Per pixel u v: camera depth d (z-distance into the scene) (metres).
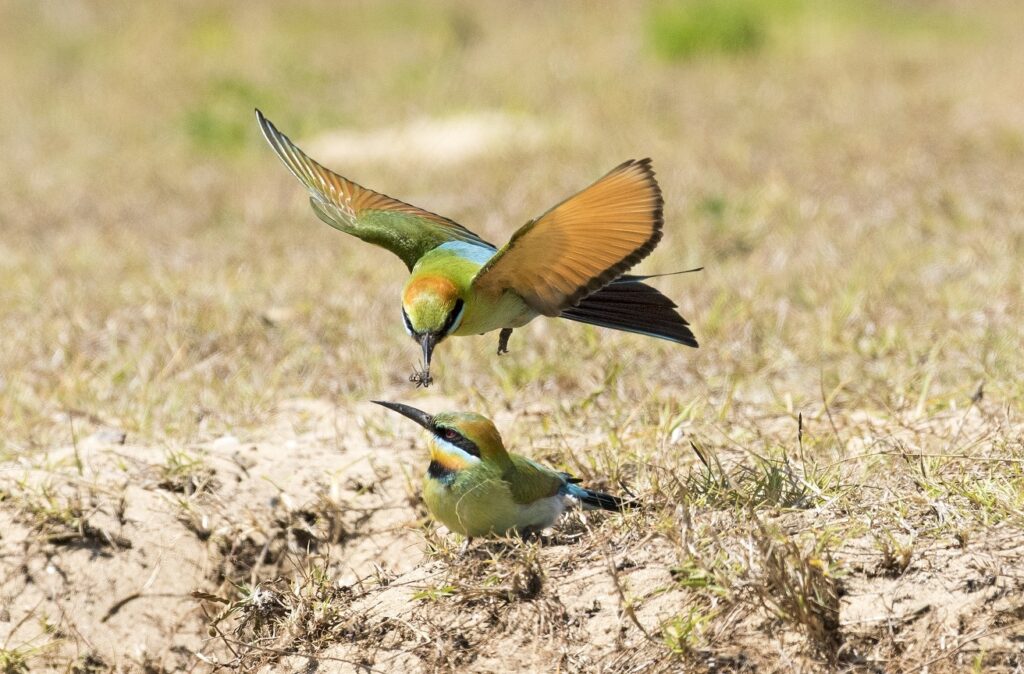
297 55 30.91
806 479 7.95
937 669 6.48
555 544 7.89
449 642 7.32
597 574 7.38
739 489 7.88
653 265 15.05
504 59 30.67
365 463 9.41
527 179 20.28
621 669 6.84
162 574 8.61
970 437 8.73
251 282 14.73
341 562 8.70
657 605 7.08
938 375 10.40
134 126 26.38
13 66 30.80
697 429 9.47
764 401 10.16
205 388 11.27
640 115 24.55
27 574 8.45
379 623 7.63
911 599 6.77
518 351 11.72
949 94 23.91
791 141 21.28
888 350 11.17
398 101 27.39
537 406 10.46
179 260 16.30
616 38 32.47
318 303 13.60
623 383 10.76
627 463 8.79
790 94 25.20
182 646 8.34
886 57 28.44
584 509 8.12
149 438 10.23
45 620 8.29
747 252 15.73
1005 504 7.27
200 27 33.50
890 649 6.63
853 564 7.00
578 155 21.81
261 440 10.17
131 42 32.25
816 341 11.58
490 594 7.44
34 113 27.23
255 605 8.11
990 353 10.71
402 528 8.80
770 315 12.41
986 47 29.50
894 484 7.86
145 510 8.88
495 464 7.59
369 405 10.91
